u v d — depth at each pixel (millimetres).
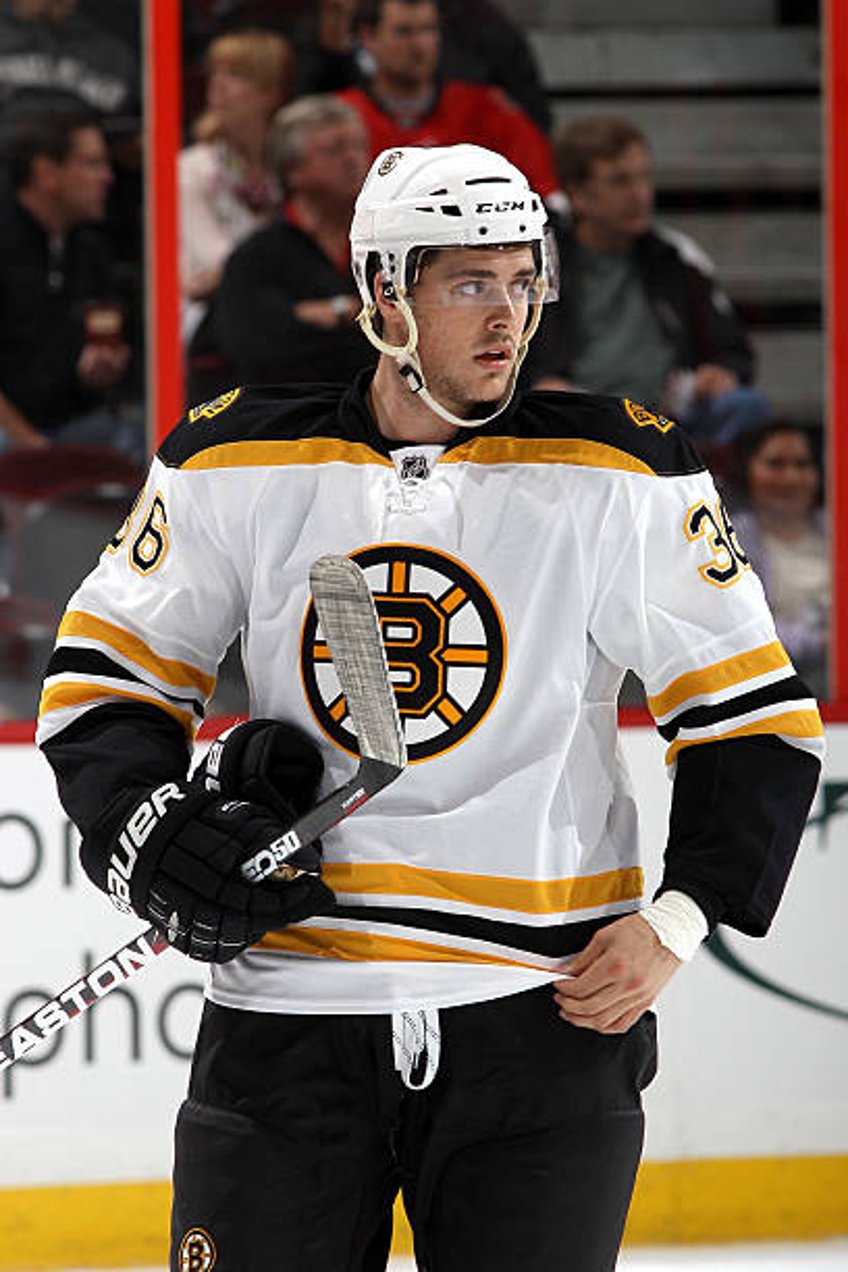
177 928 5969
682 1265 12469
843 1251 12750
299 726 6270
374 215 6191
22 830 12148
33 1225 12281
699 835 6266
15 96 15625
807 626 15898
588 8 16484
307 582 6234
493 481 6207
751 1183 12891
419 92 16062
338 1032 6105
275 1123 6105
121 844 6078
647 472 6250
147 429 15945
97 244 15789
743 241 16516
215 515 6344
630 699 14523
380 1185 6234
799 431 16234
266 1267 6082
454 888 6109
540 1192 6074
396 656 6145
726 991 12789
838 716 12859
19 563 15688
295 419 6391
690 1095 12789
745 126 16578
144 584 6469
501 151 16422
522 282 6172
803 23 16656
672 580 6297
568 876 6203
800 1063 12875
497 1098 6094
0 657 15625
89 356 15750
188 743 6617
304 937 6168
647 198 16391
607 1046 6191
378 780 5867
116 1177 12328
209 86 15750
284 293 15844
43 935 12172
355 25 15945
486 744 6141
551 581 6168
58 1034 12242
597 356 16344
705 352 16484
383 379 6324
